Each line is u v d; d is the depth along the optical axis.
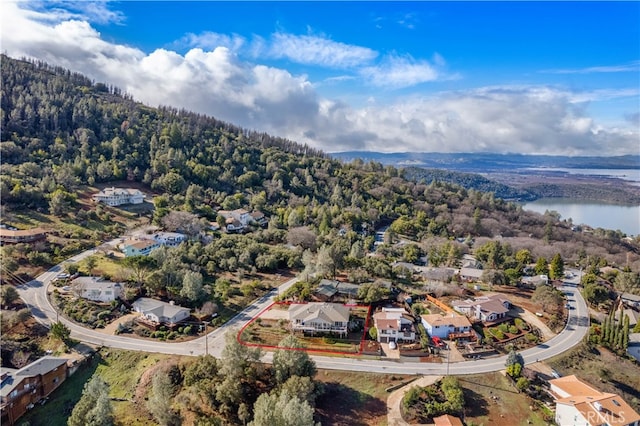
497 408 75.38
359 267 130.50
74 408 69.00
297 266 138.38
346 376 80.69
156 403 68.38
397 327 91.75
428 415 73.06
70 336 90.38
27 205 149.88
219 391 70.75
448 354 88.50
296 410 61.56
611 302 122.25
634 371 89.56
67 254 126.56
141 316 98.00
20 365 82.19
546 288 115.00
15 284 108.94
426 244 177.25
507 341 94.06
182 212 163.12
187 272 108.50
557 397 77.31
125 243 132.38
